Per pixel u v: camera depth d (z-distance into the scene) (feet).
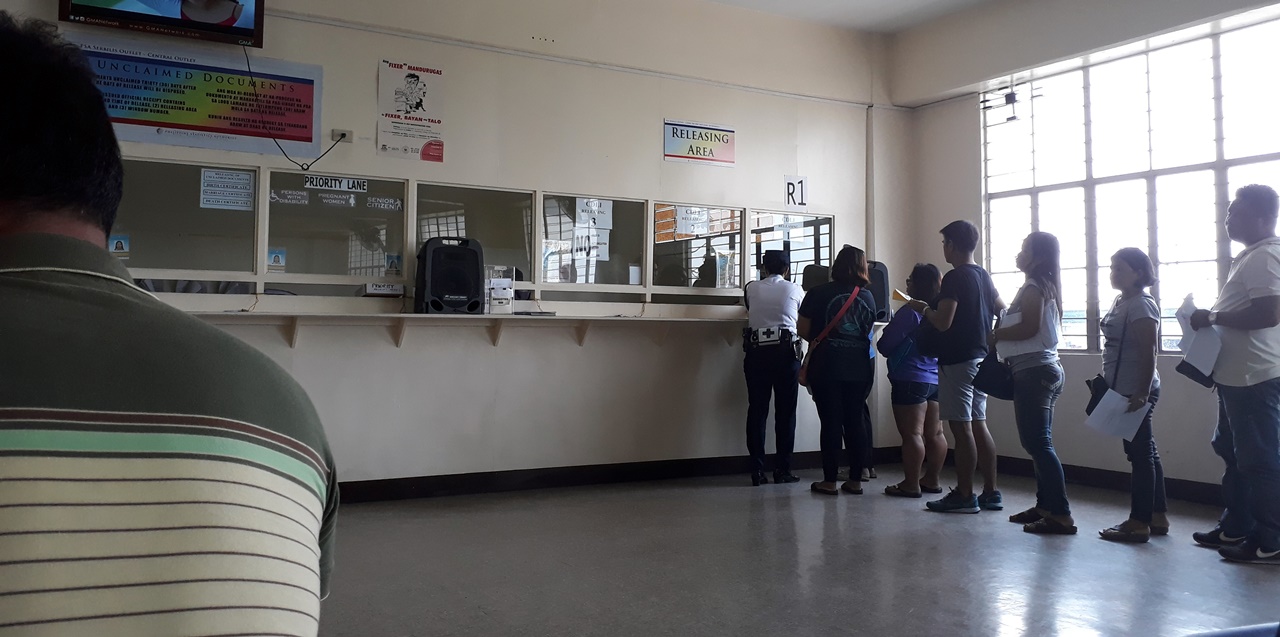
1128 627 9.17
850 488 17.49
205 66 15.16
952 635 8.91
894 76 22.48
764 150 20.71
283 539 2.15
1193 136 17.49
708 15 19.99
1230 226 12.44
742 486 18.25
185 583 1.95
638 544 12.92
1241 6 15.83
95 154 2.43
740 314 20.10
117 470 1.96
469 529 13.99
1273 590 10.55
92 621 1.85
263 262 15.55
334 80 16.17
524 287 17.74
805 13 20.89
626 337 18.83
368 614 9.57
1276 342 11.69
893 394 17.19
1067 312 19.65
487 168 17.44
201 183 15.20
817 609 9.76
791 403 18.35
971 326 14.98
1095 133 19.22
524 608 9.80
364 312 16.31
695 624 9.25
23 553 1.83
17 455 1.88
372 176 16.43
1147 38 17.39
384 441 16.42
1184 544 13.00
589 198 18.54
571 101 18.35
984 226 21.38
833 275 17.54
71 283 2.23
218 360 2.24
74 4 13.97
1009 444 20.71
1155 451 13.53
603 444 18.51
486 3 17.43
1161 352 17.66
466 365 17.17
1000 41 19.97
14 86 2.29
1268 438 11.68
